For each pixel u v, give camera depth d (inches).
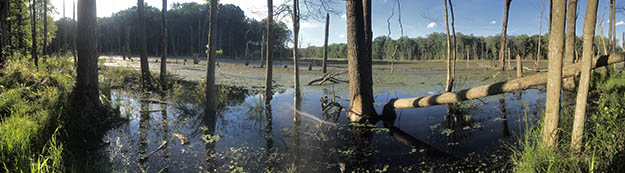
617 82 324.5
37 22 694.5
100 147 181.9
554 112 127.3
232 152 177.8
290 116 272.5
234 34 2481.5
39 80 296.5
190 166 156.2
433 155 172.1
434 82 534.9
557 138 128.8
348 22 252.8
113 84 442.6
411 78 612.7
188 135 210.8
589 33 112.3
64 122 203.8
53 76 325.7
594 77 381.7
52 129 192.7
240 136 210.1
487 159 162.2
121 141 194.4
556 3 119.3
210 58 270.7
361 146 190.1
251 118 263.3
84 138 195.6
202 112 280.4
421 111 288.5
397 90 440.5
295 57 325.1
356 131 224.2
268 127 234.2
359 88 252.1
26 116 190.4
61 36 1470.2
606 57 195.8
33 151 155.6
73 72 421.4
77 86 248.2
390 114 267.9
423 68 953.5
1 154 136.1
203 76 630.5
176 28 2541.8
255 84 507.8
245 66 932.6
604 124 164.7
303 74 702.5
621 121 164.7
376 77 640.4
